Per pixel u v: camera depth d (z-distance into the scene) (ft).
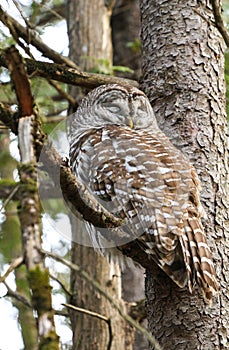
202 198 35.55
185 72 37.78
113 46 72.84
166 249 32.58
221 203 35.76
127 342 52.19
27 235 20.52
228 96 45.68
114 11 73.97
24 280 48.39
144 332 26.08
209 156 36.40
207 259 32.71
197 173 35.94
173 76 37.86
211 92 37.60
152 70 38.55
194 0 38.91
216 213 35.47
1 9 35.32
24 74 24.76
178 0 38.91
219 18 32.65
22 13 35.94
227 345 33.68
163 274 34.35
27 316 46.73
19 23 42.63
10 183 49.03
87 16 62.69
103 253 38.91
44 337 19.79
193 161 36.19
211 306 33.99
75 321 52.42
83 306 52.37
